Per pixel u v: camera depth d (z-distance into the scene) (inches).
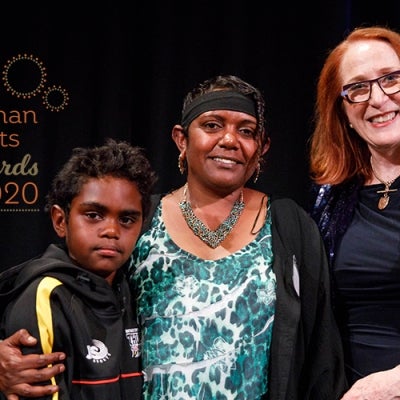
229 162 70.7
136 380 65.5
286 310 69.6
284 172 112.3
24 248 113.0
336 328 74.2
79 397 60.1
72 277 62.2
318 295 73.1
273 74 112.5
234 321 69.1
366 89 73.0
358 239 74.2
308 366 73.5
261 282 70.3
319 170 79.8
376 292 73.2
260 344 69.6
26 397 57.9
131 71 113.3
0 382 58.4
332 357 73.0
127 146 67.6
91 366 60.3
